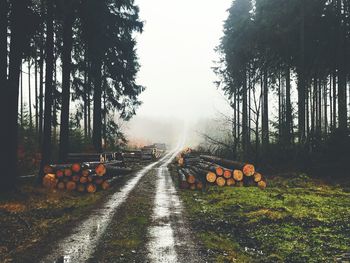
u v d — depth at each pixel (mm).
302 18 23219
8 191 13352
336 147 21375
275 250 8141
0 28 13531
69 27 19156
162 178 22484
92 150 27109
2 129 13508
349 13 23562
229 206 12953
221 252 8016
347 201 13445
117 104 31781
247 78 32875
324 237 8906
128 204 13383
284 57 26266
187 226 10250
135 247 8227
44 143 16969
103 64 29172
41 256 7629
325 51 24719
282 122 29266
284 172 22203
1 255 7746
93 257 7547
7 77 14102
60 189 15992
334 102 26547
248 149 28172
